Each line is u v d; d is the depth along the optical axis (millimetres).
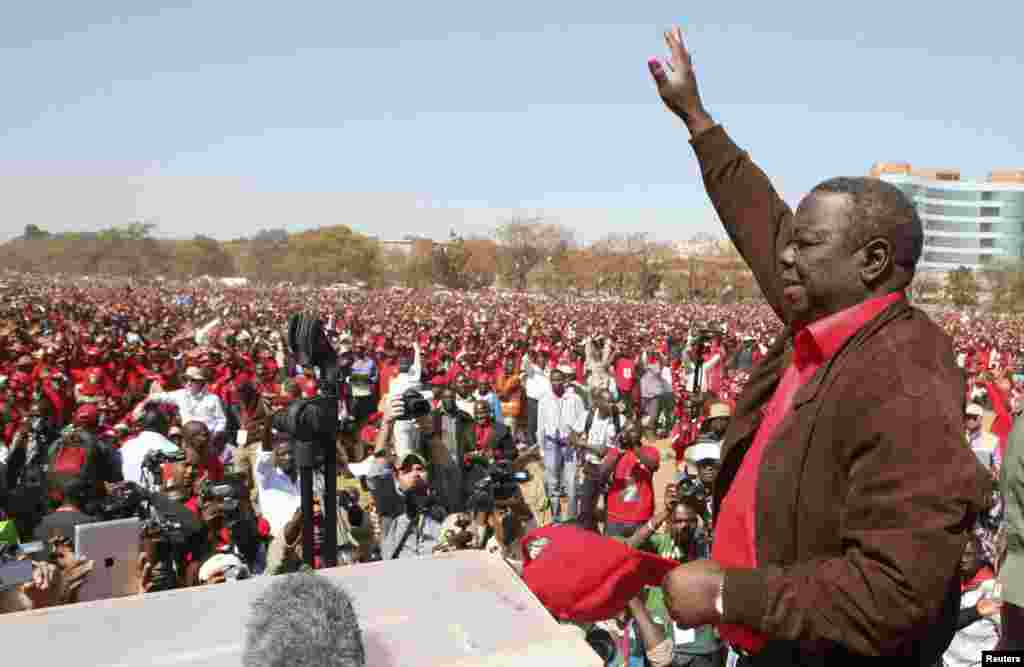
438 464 5840
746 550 1254
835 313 1190
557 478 9945
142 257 146875
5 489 6641
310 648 1056
